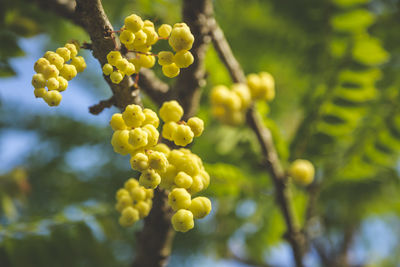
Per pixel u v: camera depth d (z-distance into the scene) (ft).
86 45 2.92
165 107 2.93
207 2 3.66
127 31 2.79
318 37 5.89
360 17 5.61
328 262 9.20
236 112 4.54
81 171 10.24
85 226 4.78
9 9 5.03
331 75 5.57
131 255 8.30
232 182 5.09
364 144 5.68
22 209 7.09
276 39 7.29
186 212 2.67
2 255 4.37
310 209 5.51
